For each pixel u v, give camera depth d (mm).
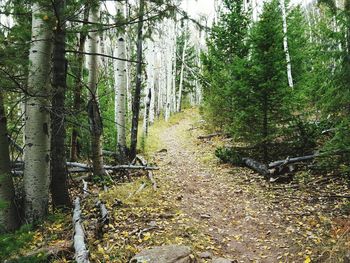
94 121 9328
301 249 5602
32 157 6754
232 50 18578
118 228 6270
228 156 12875
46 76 6664
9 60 5727
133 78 32062
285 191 8781
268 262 5371
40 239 5758
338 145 7285
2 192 6531
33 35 6629
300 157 10078
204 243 5957
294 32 19844
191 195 9000
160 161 14656
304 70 19391
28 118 6742
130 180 10641
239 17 18438
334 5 7195
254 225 6844
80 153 13734
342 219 6383
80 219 5918
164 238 5918
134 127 13523
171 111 37938
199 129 24938
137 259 4832
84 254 4469
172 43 33062
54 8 5742
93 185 9758
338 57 6926
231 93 11633
